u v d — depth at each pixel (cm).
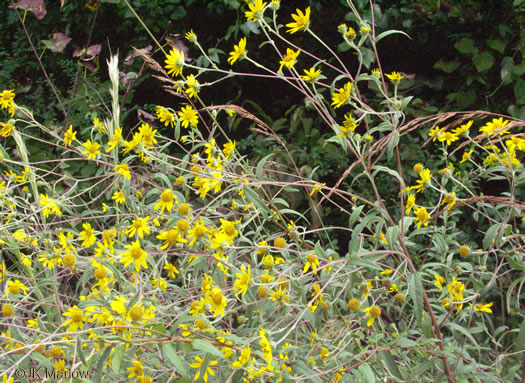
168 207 186
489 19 424
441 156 391
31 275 220
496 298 314
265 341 150
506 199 180
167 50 464
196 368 173
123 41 480
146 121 424
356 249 176
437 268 239
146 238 253
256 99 479
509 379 197
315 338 181
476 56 413
